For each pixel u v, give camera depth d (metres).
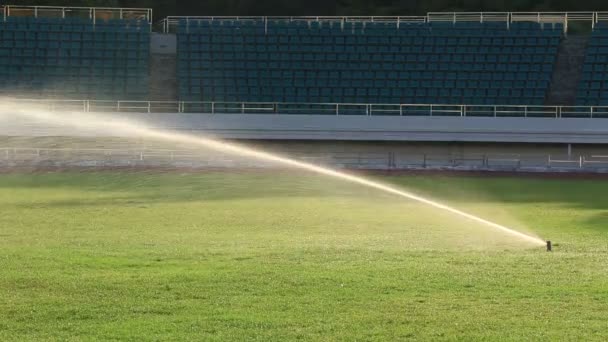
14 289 14.33
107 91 56.47
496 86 57.19
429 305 13.41
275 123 51.66
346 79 57.66
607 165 47.50
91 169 43.56
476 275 15.58
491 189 37.47
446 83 57.38
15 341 11.52
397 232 22.95
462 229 23.56
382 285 14.73
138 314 12.87
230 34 59.78
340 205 30.50
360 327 12.20
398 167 46.12
